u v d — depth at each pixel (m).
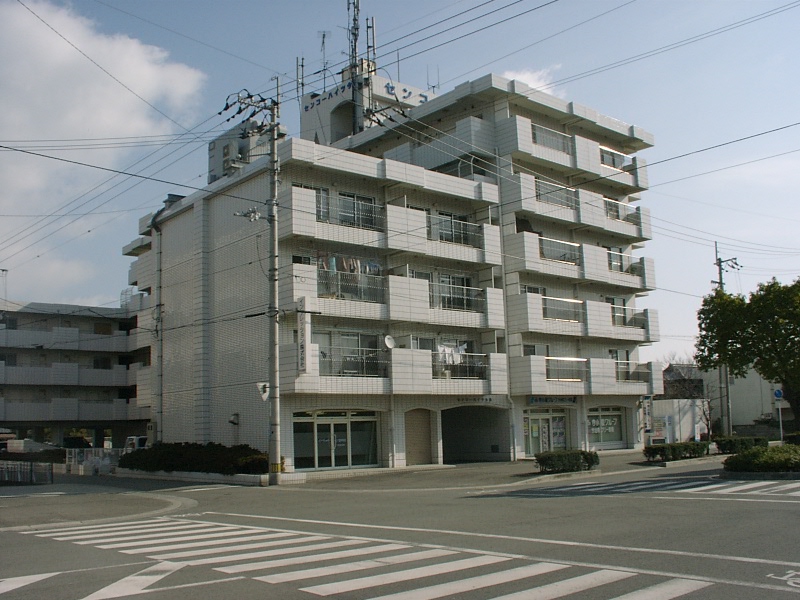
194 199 34.69
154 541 12.37
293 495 22.16
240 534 13.08
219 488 25.42
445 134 37.44
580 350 40.16
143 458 32.47
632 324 42.72
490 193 35.75
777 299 33.06
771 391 63.94
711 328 34.97
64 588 8.27
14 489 26.94
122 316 51.38
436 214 34.88
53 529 15.10
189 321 34.53
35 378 46.72
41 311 48.62
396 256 33.00
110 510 18.58
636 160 44.44
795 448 22.38
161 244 37.53
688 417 49.81
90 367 49.84
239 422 31.03
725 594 7.41
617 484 21.22
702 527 11.90
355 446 31.09
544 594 7.52
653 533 11.44
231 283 32.25
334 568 9.20
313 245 30.47
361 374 30.31
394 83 45.09
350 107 45.53
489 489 22.12
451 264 35.09
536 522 13.26
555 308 37.78
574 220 39.47
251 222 31.25
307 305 28.28
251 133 27.83
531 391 35.22
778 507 14.23
